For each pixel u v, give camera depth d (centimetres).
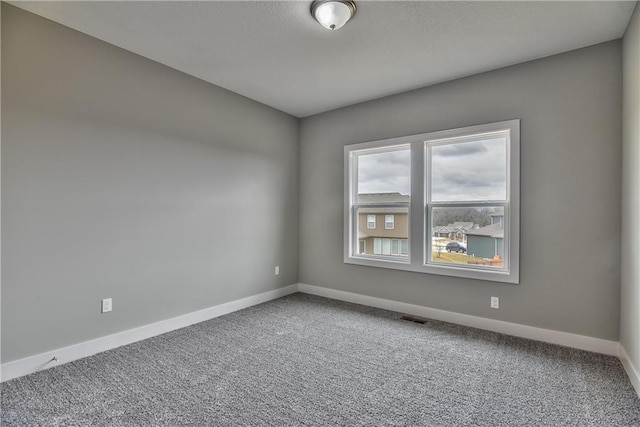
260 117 408
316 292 450
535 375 228
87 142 256
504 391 208
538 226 290
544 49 274
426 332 310
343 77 333
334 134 431
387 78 334
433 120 350
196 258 336
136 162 287
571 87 275
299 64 304
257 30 248
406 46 270
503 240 315
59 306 242
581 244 271
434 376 228
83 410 186
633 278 219
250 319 346
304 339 293
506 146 314
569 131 276
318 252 448
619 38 255
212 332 309
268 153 419
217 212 357
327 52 281
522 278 298
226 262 368
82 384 214
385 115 385
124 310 279
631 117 225
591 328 268
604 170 262
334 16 214
